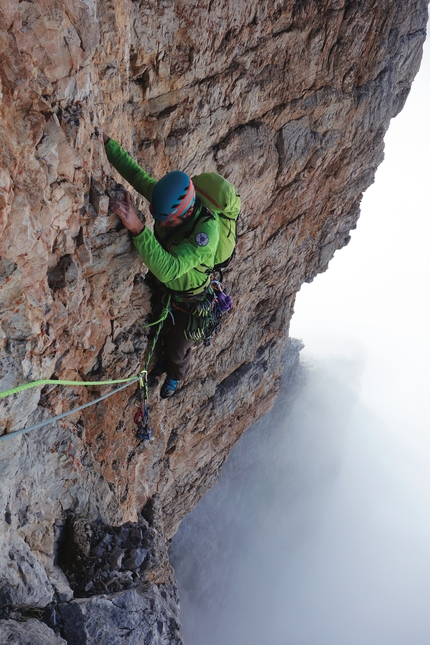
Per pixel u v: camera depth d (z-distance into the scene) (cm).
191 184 364
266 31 611
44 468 433
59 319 373
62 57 306
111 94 446
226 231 408
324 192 858
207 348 847
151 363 523
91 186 358
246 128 672
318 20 650
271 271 888
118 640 378
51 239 338
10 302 323
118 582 436
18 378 340
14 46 277
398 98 847
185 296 423
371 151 871
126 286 419
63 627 365
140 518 695
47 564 420
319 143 767
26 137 295
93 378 472
